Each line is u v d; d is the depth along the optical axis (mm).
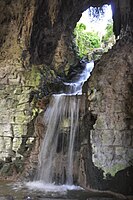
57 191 8242
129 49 8852
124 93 8461
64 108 10281
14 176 9922
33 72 11578
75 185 8914
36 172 9781
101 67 9078
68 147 9609
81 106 9828
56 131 10094
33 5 11273
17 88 11227
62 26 14016
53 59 13773
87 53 17938
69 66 14617
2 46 11352
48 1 12039
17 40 11367
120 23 13648
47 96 11125
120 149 8305
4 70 11312
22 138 10781
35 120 10805
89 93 9086
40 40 12617
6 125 10945
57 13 13023
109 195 7914
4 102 11109
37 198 7426
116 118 8461
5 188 8586
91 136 8773
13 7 10953
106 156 8430
